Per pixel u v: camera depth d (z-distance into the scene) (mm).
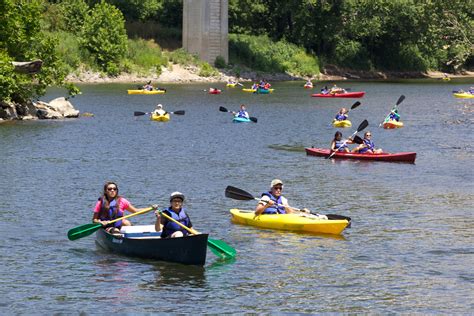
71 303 21312
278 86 124750
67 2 128875
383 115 78188
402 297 22016
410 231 29250
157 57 130000
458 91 114938
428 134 61500
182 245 24266
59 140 54281
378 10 153125
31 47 70188
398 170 43438
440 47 163500
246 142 55438
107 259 25141
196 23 135750
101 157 46906
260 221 29594
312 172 42594
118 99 91062
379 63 162000
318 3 152250
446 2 156000
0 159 45438
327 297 21984
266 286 22828
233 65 138500
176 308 21016
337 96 102000
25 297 21750
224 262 25047
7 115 66000
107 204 26203
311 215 29594
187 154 48812
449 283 23188
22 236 28000
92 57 121062
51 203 33500
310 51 154625
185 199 34750
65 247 26609
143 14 141125
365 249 26750
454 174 42156
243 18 152125
